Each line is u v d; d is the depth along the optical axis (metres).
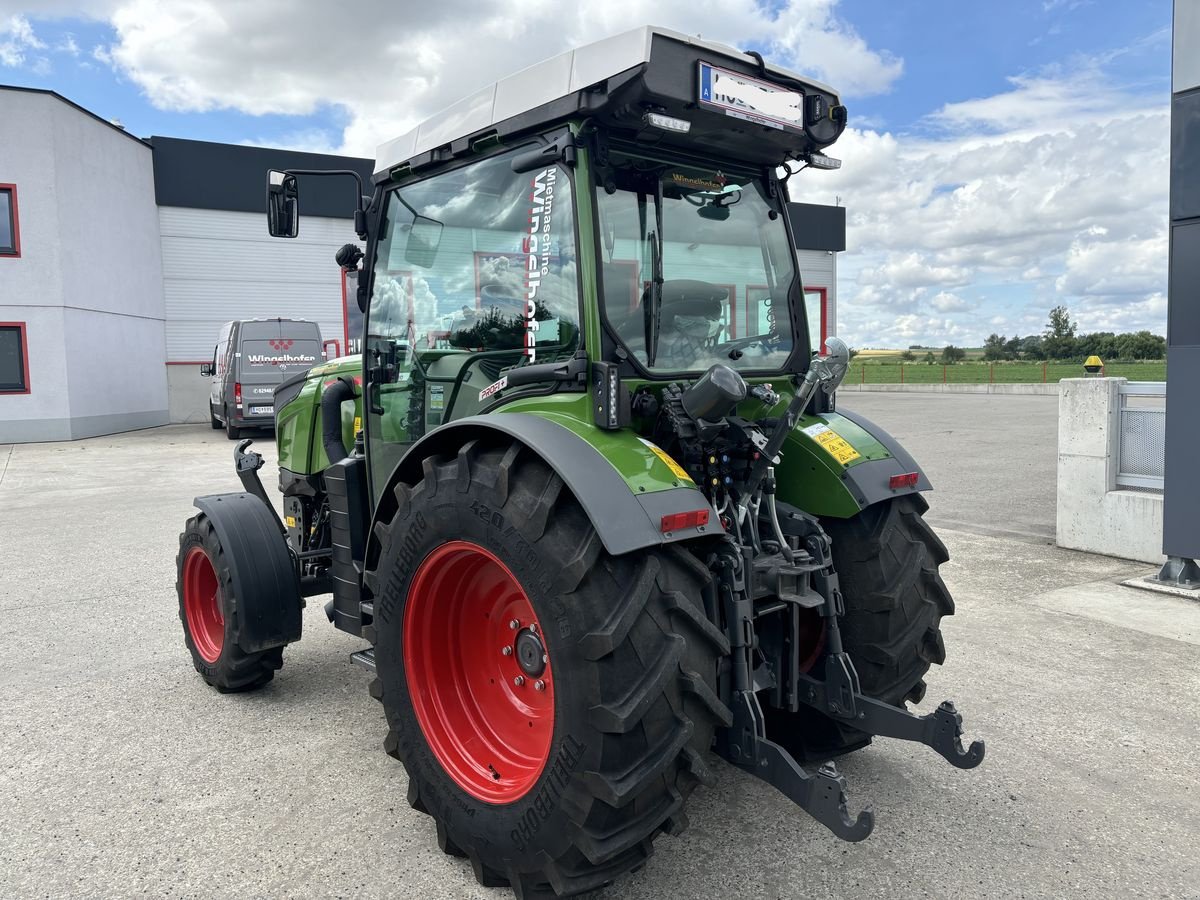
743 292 3.11
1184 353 5.46
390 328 3.58
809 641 3.13
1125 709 3.77
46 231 16.98
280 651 4.00
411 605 2.74
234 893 2.52
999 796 3.06
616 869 2.30
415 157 3.29
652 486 2.35
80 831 2.86
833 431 3.20
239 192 21.09
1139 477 6.43
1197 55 5.29
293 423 4.65
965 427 16.66
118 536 7.75
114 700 4.01
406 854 2.74
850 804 3.01
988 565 6.29
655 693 2.17
